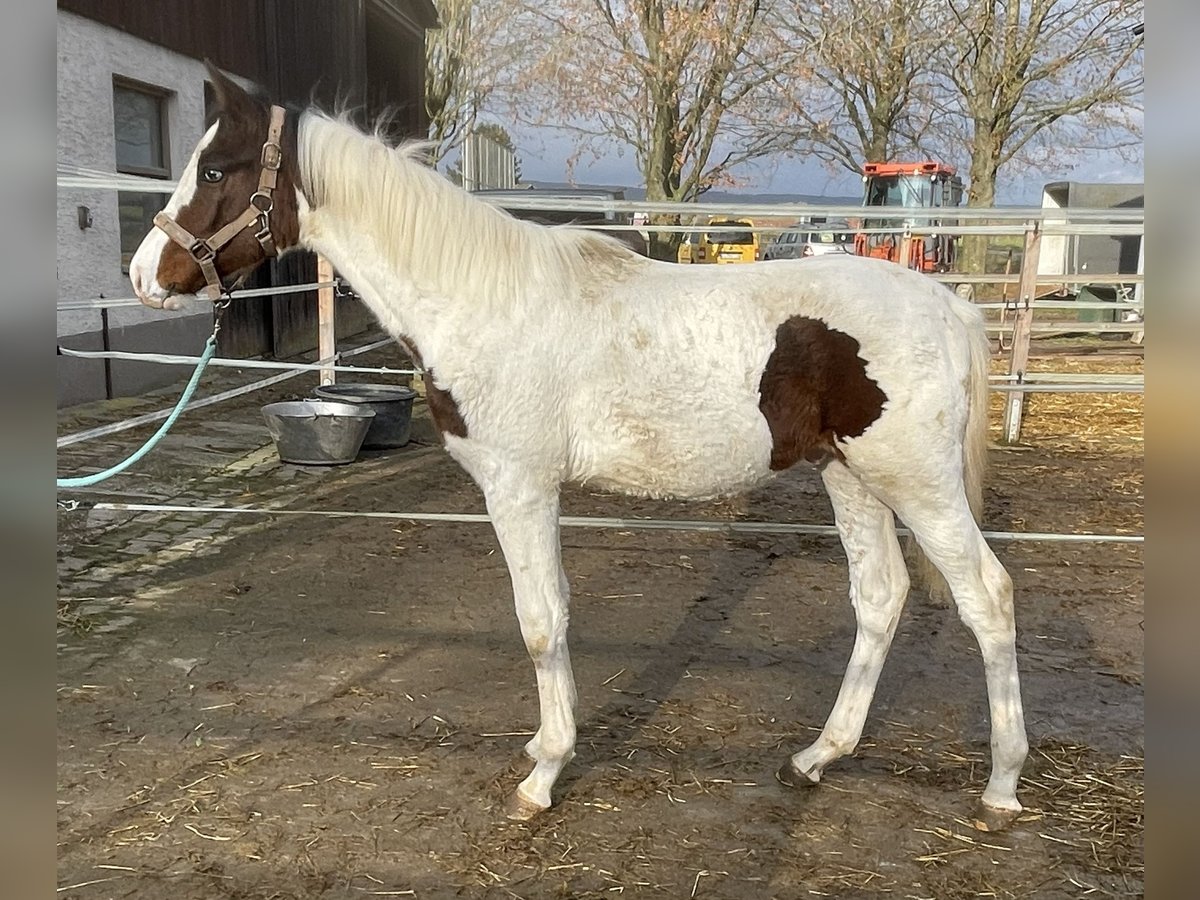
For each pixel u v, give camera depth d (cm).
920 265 1396
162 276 256
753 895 225
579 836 247
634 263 260
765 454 248
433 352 246
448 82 1969
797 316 241
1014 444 768
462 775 275
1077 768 282
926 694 332
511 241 249
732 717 312
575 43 1540
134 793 262
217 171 252
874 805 263
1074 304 726
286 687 327
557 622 253
